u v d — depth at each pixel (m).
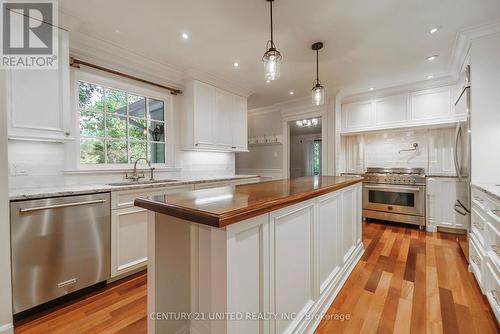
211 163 3.82
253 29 2.22
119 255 2.07
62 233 1.72
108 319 1.58
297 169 7.64
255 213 0.95
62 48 1.97
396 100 3.85
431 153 3.79
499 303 1.47
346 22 2.10
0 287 1.39
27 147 2.05
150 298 1.17
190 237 1.29
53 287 1.68
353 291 1.88
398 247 2.82
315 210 1.53
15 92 1.74
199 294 1.24
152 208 1.05
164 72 3.08
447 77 3.34
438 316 1.57
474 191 2.12
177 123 3.34
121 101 2.82
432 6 1.88
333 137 4.21
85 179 2.42
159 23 2.12
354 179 2.33
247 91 3.95
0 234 1.40
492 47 2.16
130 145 2.90
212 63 2.97
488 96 2.18
